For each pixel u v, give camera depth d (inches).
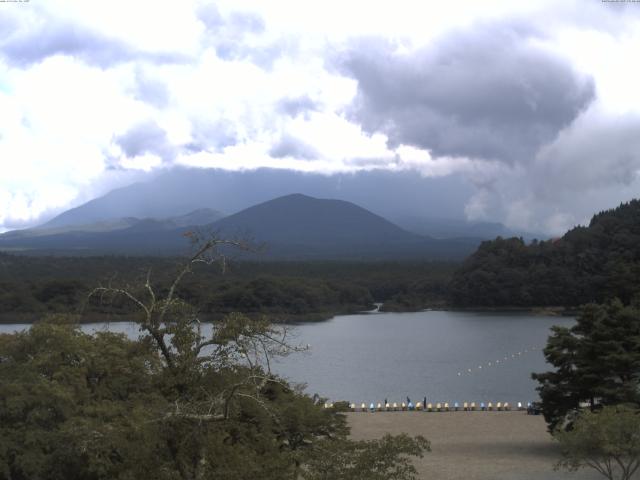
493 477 1930.4
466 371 4667.8
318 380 4313.5
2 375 1489.9
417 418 2989.7
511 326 7736.2
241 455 1011.3
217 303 5821.9
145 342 1120.2
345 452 1032.2
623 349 2180.1
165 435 954.7
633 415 1539.1
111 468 1055.0
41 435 1331.2
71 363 1612.9
